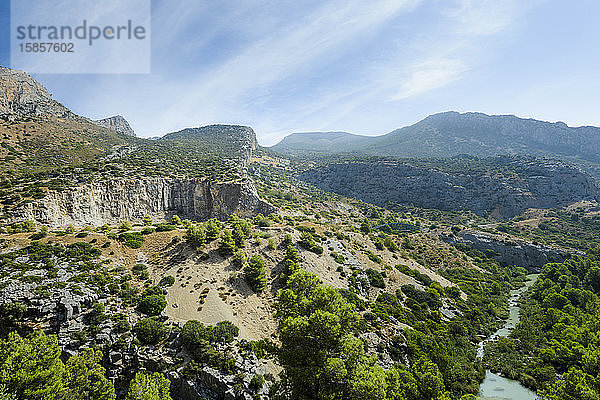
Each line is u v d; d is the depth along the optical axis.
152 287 54.03
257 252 71.19
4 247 57.38
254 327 51.16
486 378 52.94
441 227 148.50
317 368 23.06
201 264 63.69
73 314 43.41
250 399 36.88
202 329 43.19
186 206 119.38
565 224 144.12
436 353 52.16
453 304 78.75
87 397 30.14
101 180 98.69
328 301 26.78
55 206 82.12
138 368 39.12
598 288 85.06
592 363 45.25
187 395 37.34
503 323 75.50
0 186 83.12
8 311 41.25
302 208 149.62
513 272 113.31
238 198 122.56
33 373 25.20
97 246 64.06
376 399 22.12
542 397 43.50
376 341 52.69
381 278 77.19
